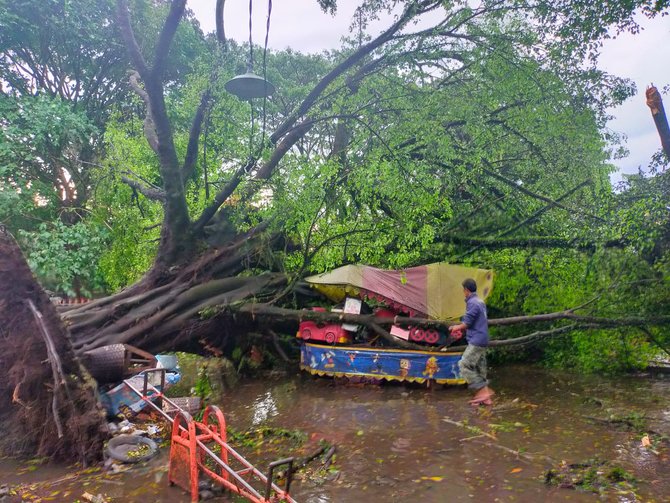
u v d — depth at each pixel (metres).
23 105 15.03
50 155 16.50
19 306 6.06
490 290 10.08
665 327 10.12
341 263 10.41
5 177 15.04
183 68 19.20
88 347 8.05
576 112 10.66
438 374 9.17
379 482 5.10
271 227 10.54
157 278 9.62
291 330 11.27
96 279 14.76
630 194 10.17
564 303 10.59
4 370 6.25
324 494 4.83
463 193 11.41
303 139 14.41
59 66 18.17
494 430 6.74
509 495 4.74
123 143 12.73
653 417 7.09
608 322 9.55
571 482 4.94
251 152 9.73
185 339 9.70
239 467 5.60
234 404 8.72
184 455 4.95
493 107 11.09
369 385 9.58
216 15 9.53
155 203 12.09
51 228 16.45
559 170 11.00
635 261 9.78
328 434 6.79
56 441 5.98
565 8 9.79
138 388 7.08
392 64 10.58
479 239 10.89
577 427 6.80
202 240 10.11
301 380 10.34
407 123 10.32
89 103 19.23
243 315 10.15
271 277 10.55
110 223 12.59
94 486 5.19
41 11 15.93
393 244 10.50
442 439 6.44
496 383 9.60
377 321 9.68
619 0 9.15
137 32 17.92
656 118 6.27
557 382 9.62
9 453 6.24
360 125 10.77
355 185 10.10
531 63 10.55
